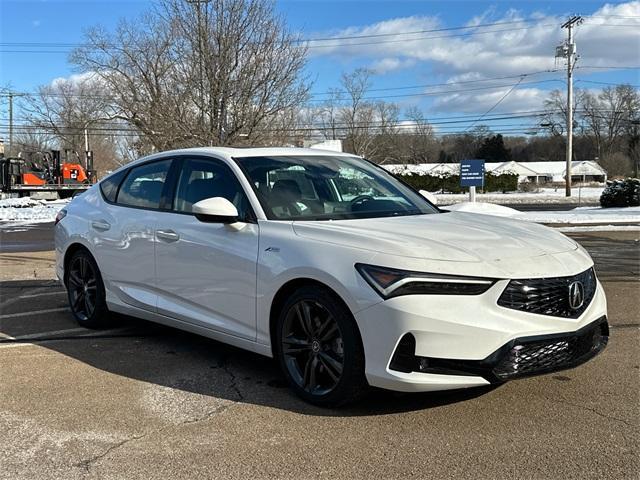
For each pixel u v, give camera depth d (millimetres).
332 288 3635
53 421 3688
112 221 5473
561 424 3547
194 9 21203
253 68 21359
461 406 3814
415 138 101562
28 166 39000
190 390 4195
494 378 3387
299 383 3943
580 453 3197
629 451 3211
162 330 5867
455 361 3377
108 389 4227
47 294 7641
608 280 8125
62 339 5539
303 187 4598
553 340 3514
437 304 3375
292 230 4035
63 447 3346
